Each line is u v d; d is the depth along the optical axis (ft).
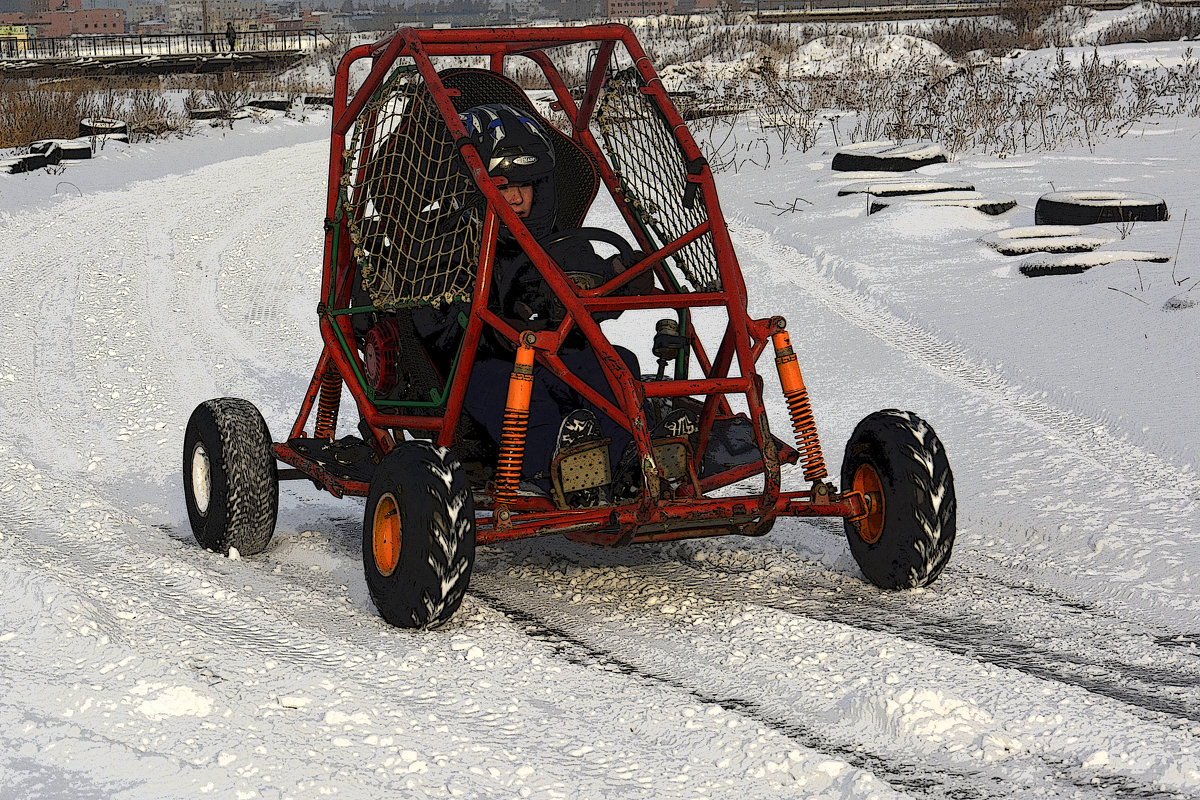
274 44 265.13
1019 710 12.65
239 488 18.70
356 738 11.95
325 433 21.47
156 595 16.43
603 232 17.92
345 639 15.02
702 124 82.28
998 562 17.95
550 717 12.76
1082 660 14.38
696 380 16.06
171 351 35.09
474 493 15.89
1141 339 27.68
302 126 106.83
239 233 53.98
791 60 144.77
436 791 10.99
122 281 44.27
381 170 18.70
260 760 11.37
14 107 88.94
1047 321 30.01
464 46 18.56
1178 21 145.07
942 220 42.06
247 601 16.38
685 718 12.60
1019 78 83.15
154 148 83.87
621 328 33.99
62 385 31.63
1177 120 64.44
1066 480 20.98
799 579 17.56
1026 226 41.32
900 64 130.72
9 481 22.74
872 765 11.73
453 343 17.93
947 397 26.17
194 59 194.90
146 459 25.68
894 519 16.30
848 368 28.89
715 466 17.43
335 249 19.80
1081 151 56.13
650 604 16.56
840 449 23.72
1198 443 21.71
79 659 13.58
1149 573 17.06
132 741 11.71
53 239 52.11
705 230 17.24
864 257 38.78
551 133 19.94
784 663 14.17
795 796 11.07
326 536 20.62
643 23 212.02
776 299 35.76
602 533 16.01
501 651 14.55
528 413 15.55
